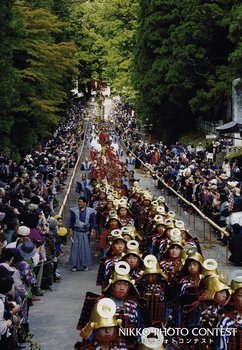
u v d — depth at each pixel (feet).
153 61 212.23
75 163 187.62
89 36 364.79
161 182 135.03
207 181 96.63
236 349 28.58
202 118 211.61
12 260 38.68
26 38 146.82
